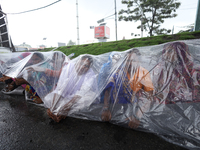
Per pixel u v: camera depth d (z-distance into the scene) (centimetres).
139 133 134
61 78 164
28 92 227
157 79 147
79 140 124
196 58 145
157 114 136
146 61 155
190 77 139
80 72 164
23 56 261
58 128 143
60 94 149
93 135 131
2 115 172
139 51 161
